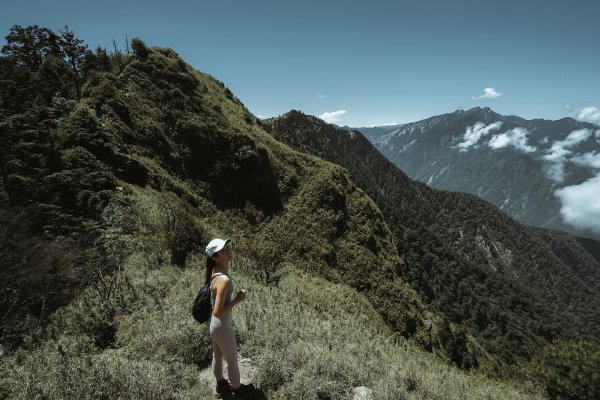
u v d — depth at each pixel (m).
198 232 29.06
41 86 55.56
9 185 30.61
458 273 195.50
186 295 15.61
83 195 29.77
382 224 72.19
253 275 33.41
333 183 69.12
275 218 61.41
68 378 7.03
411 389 9.49
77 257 21.45
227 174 61.28
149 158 53.06
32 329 14.86
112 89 55.62
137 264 21.67
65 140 38.12
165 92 63.16
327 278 55.62
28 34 69.25
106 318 14.03
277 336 10.72
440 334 57.00
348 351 12.40
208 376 8.42
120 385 6.95
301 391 7.32
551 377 24.50
